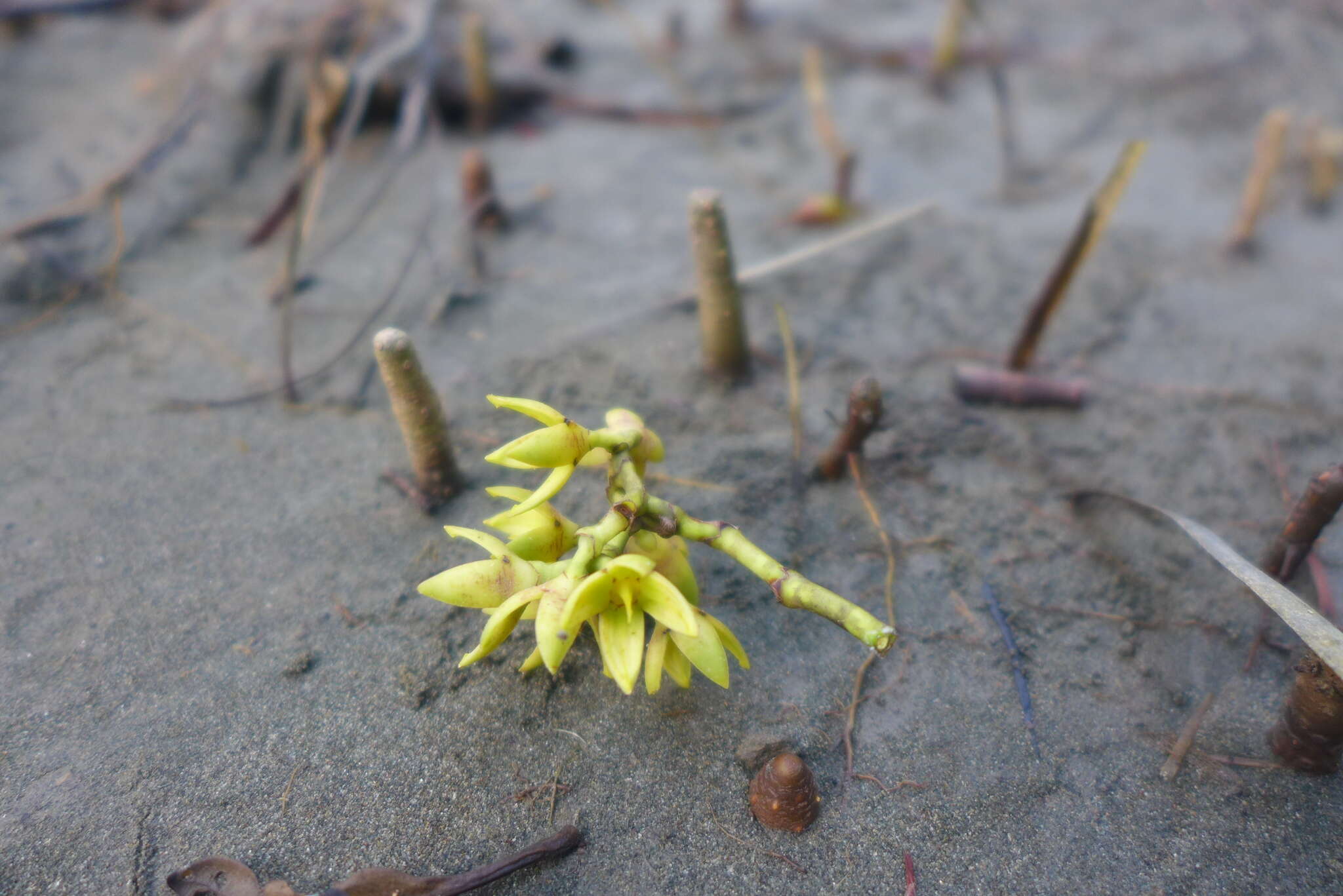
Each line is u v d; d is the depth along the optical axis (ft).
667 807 0.67
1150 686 0.74
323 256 1.10
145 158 1.19
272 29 1.45
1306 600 0.79
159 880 0.64
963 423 0.92
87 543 0.81
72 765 0.68
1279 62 1.63
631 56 1.65
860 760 0.70
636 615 0.62
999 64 1.59
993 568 0.81
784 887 0.64
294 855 0.65
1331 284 1.10
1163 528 0.84
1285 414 0.94
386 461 0.88
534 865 0.65
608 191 1.28
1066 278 0.90
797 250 1.16
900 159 1.37
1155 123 1.46
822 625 0.76
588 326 1.02
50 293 1.05
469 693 0.72
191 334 1.01
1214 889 0.65
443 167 1.31
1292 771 0.70
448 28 1.54
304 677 0.73
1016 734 0.71
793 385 0.85
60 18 1.68
